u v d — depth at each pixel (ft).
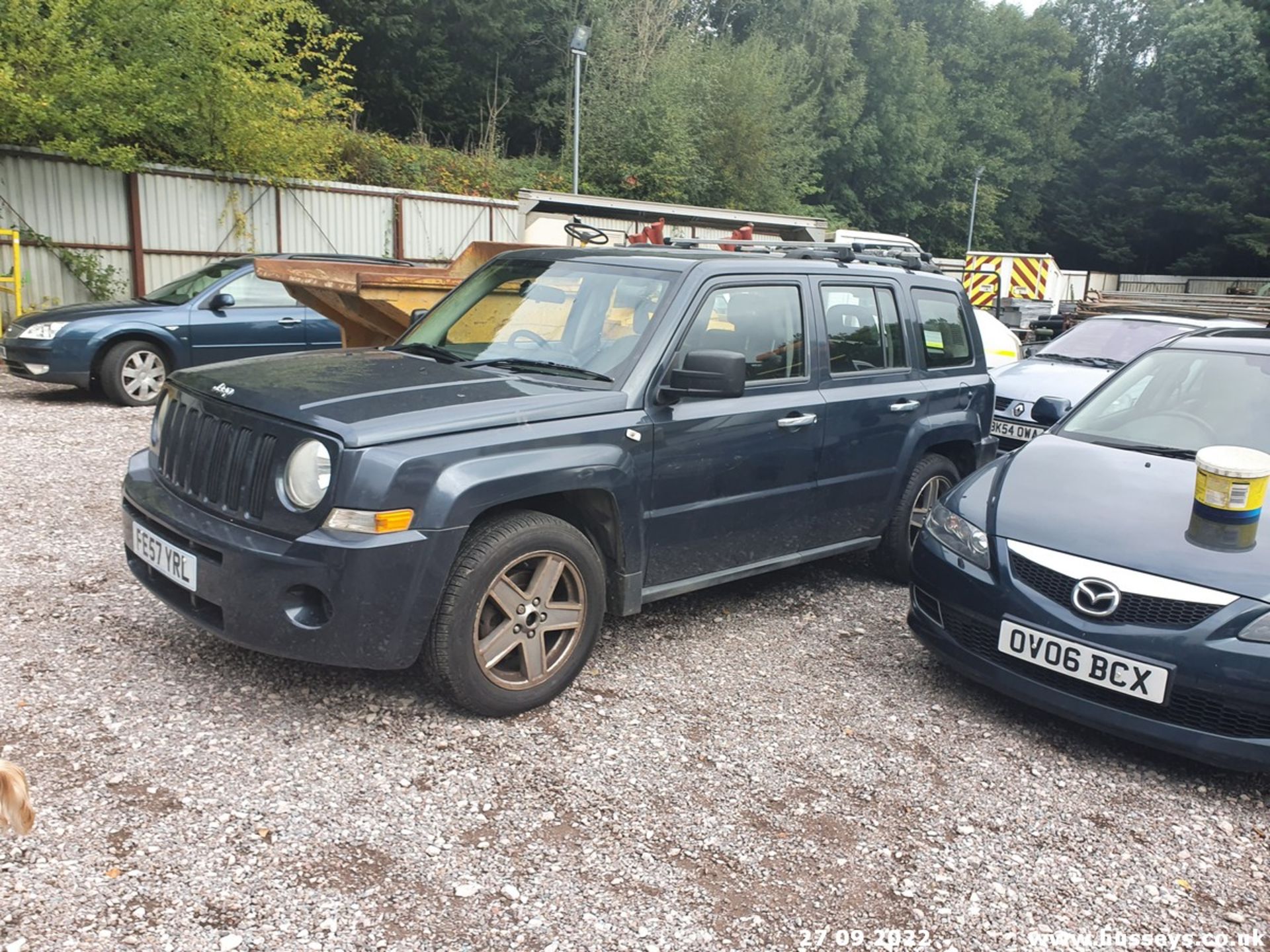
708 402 14.52
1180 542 12.57
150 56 47.88
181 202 51.83
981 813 11.31
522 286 15.81
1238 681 11.43
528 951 8.53
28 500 20.77
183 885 9.00
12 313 46.21
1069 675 12.48
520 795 10.95
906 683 14.79
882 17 132.36
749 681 14.46
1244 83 161.27
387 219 61.05
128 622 14.69
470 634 11.94
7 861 9.11
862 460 17.17
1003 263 65.98
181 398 13.14
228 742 11.53
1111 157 173.06
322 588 11.03
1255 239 155.02
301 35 90.53
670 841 10.32
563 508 13.78
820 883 9.82
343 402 11.88
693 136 95.09
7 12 43.60
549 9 104.01
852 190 132.05
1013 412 28.14
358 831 10.03
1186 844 10.95
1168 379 17.30
